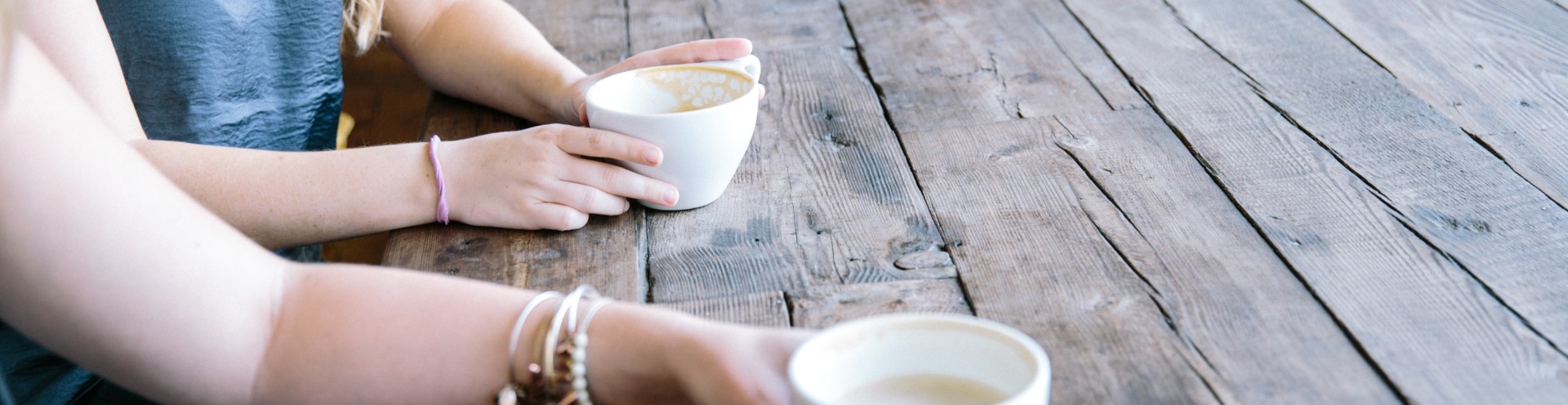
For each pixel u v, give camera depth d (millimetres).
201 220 1244
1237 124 1631
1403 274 1356
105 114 1552
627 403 1257
